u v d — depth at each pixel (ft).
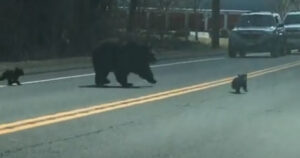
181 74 71.31
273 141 32.01
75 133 33.19
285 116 40.32
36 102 45.73
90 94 50.96
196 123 37.14
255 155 28.60
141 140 31.73
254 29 108.58
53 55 100.12
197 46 144.25
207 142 31.53
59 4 104.73
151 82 58.54
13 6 96.22
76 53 106.52
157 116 39.34
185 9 190.80
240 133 34.17
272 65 86.02
